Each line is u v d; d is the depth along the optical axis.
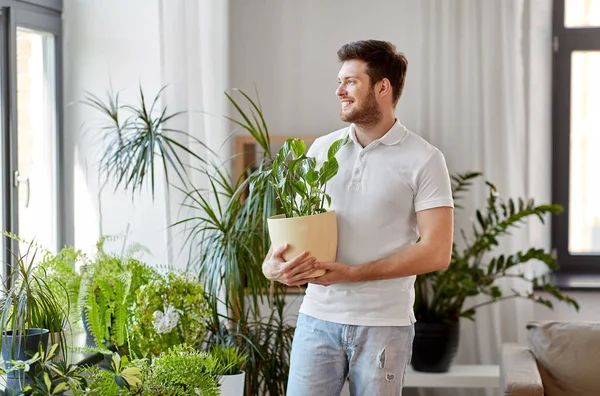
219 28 3.86
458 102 4.00
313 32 4.17
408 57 4.11
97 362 3.02
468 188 4.02
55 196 3.74
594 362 3.23
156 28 3.70
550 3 4.27
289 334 3.26
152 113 3.71
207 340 3.16
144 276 3.16
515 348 3.43
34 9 3.50
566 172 4.32
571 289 4.10
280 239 2.27
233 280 3.07
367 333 2.31
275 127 4.20
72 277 3.05
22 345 2.48
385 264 2.28
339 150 2.42
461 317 3.99
